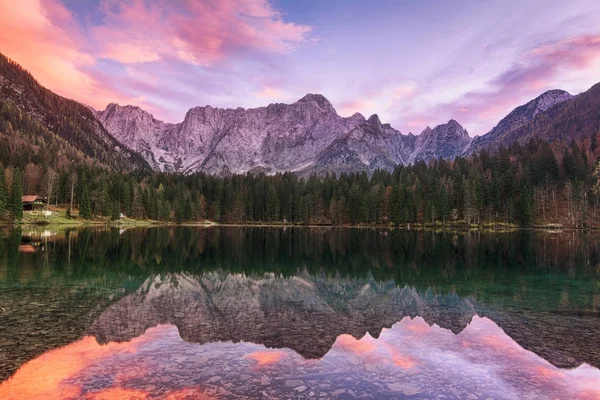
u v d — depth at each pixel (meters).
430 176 174.75
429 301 27.30
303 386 13.11
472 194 150.75
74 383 13.05
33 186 154.00
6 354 15.70
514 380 13.94
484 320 22.12
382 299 27.88
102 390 12.53
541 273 41.12
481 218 156.62
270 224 184.62
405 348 17.25
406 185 166.75
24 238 74.50
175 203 170.75
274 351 16.64
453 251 65.81
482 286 33.38
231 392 12.54
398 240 92.56
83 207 131.00
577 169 161.62
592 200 151.38
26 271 37.50
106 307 24.02
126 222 147.12
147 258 50.59
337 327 20.52
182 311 23.52
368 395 12.53
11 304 24.30
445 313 23.78
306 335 19.00
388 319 22.22
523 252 63.84
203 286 32.16
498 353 16.70
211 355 16.02
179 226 157.38
